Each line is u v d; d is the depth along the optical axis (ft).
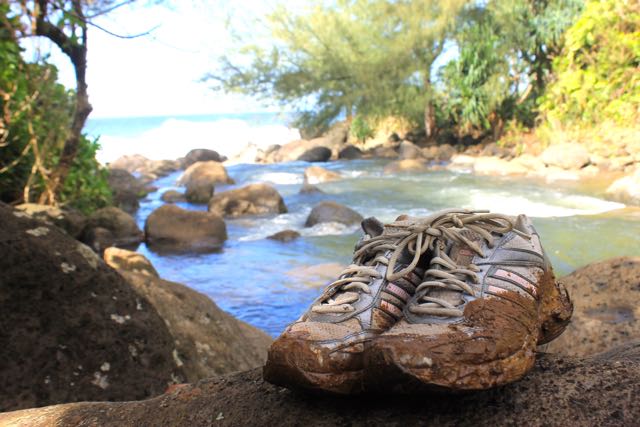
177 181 55.57
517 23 62.80
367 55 68.74
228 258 27.02
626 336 9.20
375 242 5.27
